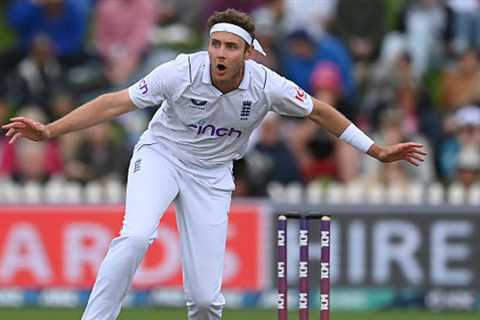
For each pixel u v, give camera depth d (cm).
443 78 4781
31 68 4738
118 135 4481
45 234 4025
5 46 5072
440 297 4028
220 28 2320
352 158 4303
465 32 4897
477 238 4019
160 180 2419
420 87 4694
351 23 4866
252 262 4012
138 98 2369
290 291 4003
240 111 2388
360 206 4019
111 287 2369
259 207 4006
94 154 4278
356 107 4609
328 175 4325
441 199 4028
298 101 2414
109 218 4016
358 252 4025
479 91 4703
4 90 4722
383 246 4025
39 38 4766
